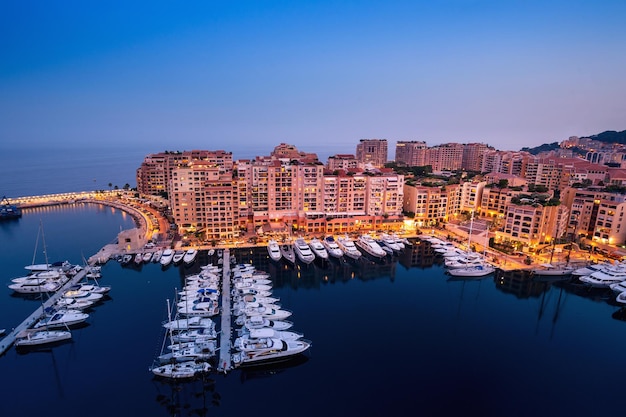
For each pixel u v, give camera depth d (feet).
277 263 404.98
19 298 312.09
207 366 217.15
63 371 220.43
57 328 262.26
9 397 199.52
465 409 194.39
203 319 265.54
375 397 201.77
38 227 554.46
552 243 440.45
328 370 224.53
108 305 301.02
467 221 558.15
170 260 394.32
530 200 462.60
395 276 379.55
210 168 484.74
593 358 242.58
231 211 469.16
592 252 431.43
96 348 242.58
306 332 266.36
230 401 198.70
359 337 261.24
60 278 339.16
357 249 460.55
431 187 564.30
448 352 245.24
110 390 205.98
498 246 448.65
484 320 291.17
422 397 202.39
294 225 517.96
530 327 281.33
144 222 563.89
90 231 530.68
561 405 198.59
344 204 542.57
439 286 355.77
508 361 237.25
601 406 197.88
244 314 269.44
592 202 467.11
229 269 368.07
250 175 518.78
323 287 349.61
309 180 529.45
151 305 301.43
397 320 287.69
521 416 190.39
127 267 383.45
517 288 354.54
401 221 538.47
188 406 195.21
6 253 430.61
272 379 216.13
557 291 349.82
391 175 549.13
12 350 240.32
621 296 317.01
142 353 237.66
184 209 473.67
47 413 188.85
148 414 189.37
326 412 190.90
